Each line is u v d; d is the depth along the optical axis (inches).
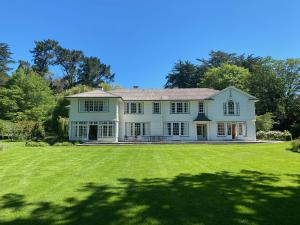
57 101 2145.7
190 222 254.5
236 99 1665.8
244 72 2425.0
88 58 3722.9
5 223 255.0
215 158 709.3
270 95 2212.1
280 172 500.4
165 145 1255.5
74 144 1325.0
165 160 671.8
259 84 2230.6
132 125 1667.1
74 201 319.0
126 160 675.4
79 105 1582.2
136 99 1656.0
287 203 309.6
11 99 2063.2
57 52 3604.8
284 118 2066.9
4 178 448.5
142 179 438.3
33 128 1637.6
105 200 321.7
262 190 366.0
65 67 3659.0
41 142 1284.4
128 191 361.7
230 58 3088.1
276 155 773.3
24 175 474.3
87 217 268.2
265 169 533.3
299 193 351.3
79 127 1572.3
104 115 1571.1
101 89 1701.5
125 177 454.3
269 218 264.8
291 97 2172.7
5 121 1809.8
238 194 346.0
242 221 257.0
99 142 1470.2
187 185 395.2
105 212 281.3
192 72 3129.9
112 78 3941.9
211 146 1141.7
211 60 3115.2
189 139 1654.8
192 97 1672.0
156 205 302.4
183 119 1669.5
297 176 462.6
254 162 630.5
